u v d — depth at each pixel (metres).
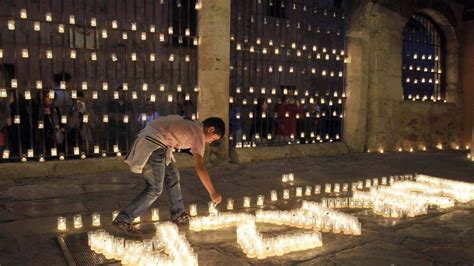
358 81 12.70
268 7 16.00
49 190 7.11
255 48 11.91
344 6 12.95
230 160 10.65
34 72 13.50
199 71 10.05
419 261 4.03
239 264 3.91
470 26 14.93
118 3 14.70
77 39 14.18
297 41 17.25
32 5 13.40
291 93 12.93
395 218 5.53
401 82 13.62
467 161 11.33
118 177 8.32
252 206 6.23
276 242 4.25
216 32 9.91
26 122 9.94
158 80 15.28
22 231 4.91
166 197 6.62
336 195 7.02
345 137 12.95
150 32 10.09
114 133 12.63
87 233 4.80
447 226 5.18
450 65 15.19
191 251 3.91
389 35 13.13
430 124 14.45
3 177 7.95
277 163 10.48
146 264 3.69
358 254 4.20
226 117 10.19
